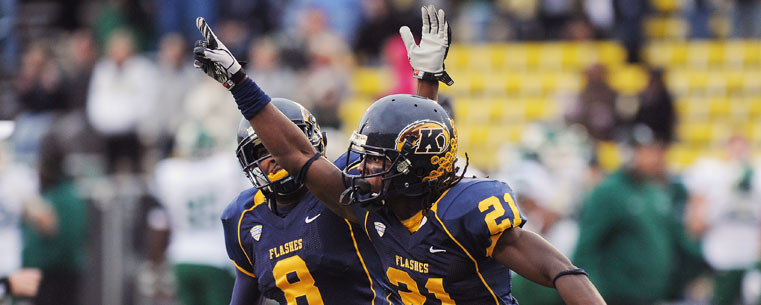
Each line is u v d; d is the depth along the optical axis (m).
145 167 35.78
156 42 42.66
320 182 13.02
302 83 36.28
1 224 25.47
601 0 44.38
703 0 46.19
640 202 26.20
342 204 12.83
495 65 44.41
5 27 42.84
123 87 35.84
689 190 29.86
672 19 46.50
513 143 42.41
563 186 27.41
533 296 24.89
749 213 29.09
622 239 26.09
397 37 39.62
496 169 39.28
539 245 12.11
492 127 42.94
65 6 44.50
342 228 13.94
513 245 12.20
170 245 26.66
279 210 14.34
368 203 12.66
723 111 44.41
